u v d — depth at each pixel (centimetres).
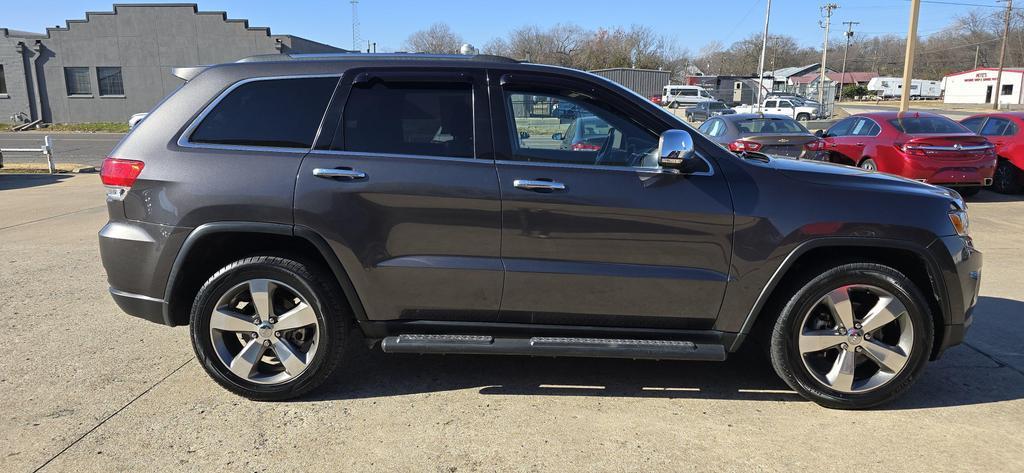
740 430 327
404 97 340
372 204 330
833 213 330
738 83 4172
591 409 349
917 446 312
